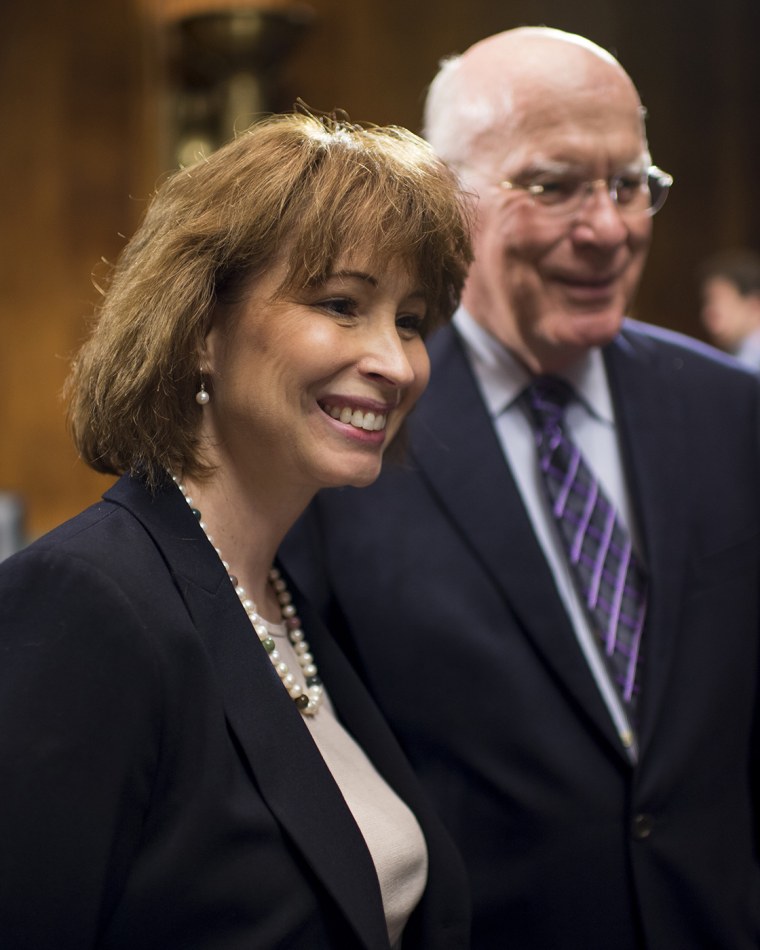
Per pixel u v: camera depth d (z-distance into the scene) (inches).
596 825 87.5
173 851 61.1
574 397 98.4
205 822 61.9
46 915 57.1
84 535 63.4
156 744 61.3
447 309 75.6
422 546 92.0
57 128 258.7
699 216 328.2
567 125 91.0
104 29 255.4
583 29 307.7
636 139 93.5
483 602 90.7
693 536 96.0
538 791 87.4
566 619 90.2
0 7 256.8
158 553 65.9
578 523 94.7
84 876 57.9
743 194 328.5
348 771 74.2
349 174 67.8
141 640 61.0
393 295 69.7
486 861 87.7
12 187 260.1
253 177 67.4
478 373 98.6
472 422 95.5
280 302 67.4
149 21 252.4
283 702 67.8
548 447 96.6
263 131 69.9
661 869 88.3
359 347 68.5
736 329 302.2
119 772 59.2
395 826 73.2
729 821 92.9
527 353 96.1
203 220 67.2
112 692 59.6
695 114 324.5
